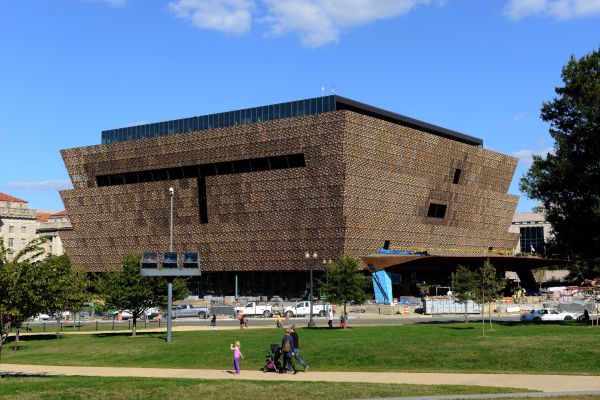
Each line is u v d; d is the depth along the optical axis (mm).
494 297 53312
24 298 30578
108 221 129125
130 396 23281
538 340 37219
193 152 115438
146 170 122375
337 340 40688
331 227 102375
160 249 123312
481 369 31734
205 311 85062
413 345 36719
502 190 142875
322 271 107188
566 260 56531
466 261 111750
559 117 52906
